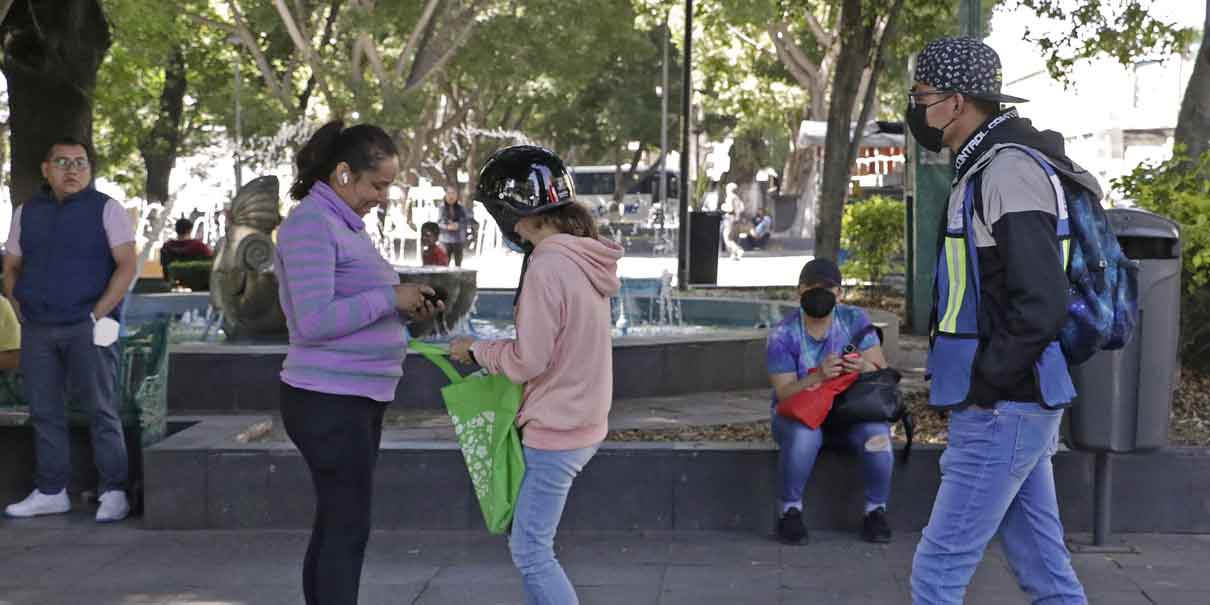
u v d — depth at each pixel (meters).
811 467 6.66
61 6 13.05
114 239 7.16
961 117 4.32
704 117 57.88
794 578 6.10
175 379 9.40
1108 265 4.27
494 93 46.25
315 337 4.61
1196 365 8.55
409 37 32.72
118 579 6.13
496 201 4.52
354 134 4.72
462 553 6.57
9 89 13.29
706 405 9.41
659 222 42.06
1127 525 6.74
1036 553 4.55
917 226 14.29
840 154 13.09
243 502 6.98
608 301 4.57
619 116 54.09
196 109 35.81
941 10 13.64
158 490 6.98
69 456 7.41
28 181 13.23
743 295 17.66
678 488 6.92
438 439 7.94
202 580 6.12
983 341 4.12
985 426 4.19
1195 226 8.06
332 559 4.75
